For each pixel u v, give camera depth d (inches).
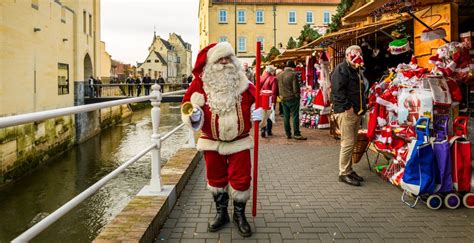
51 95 1017.5
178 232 152.6
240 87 149.2
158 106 181.2
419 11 251.0
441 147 177.3
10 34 771.4
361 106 215.6
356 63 210.5
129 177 655.8
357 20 302.7
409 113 198.4
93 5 1501.0
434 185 175.6
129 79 1738.4
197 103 148.7
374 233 150.5
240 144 150.5
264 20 1916.8
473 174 192.2
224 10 1902.1
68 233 427.8
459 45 195.3
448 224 159.8
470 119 217.6
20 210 542.0
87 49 1374.3
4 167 670.5
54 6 1042.7
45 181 698.2
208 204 186.1
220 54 144.9
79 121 1101.1
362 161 277.3
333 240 144.1
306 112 479.5
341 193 202.8
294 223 161.0
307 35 641.0
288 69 383.6
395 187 213.5
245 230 147.7
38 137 828.6
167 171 216.7
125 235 127.2
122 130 1334.9
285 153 315.0
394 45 260.4
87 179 705.0
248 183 151.6
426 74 196.2
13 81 787.4
